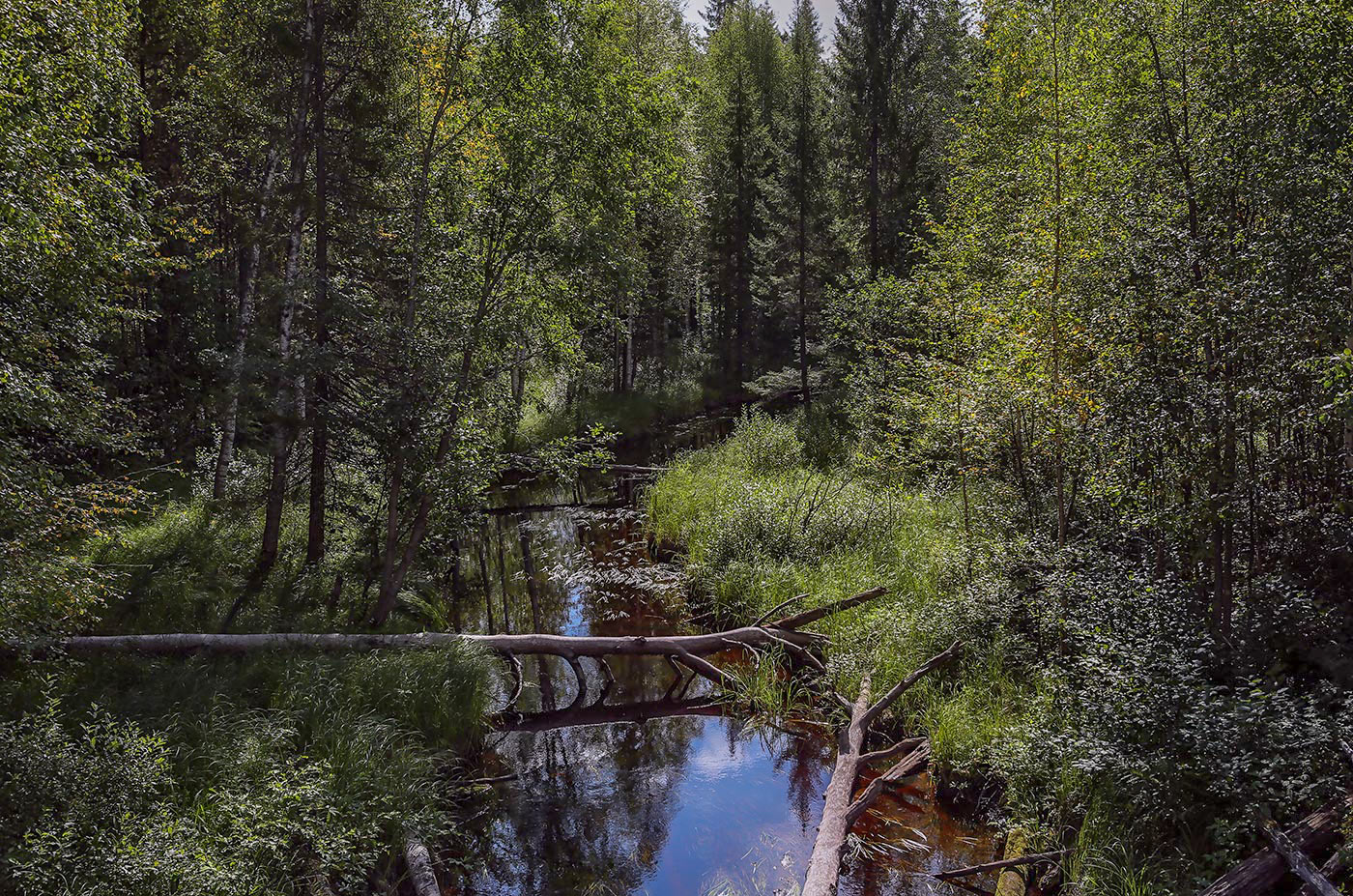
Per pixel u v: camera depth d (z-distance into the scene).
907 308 15.17
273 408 11.30
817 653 10.56
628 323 29.89
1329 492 7.18
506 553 17.08
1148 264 7.32
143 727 6.89
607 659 11.77
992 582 9.11
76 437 7.74
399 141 11.75
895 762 8.13
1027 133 13.49
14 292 7.22
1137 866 5.56
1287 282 6.39
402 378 10.66
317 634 9.39
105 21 9.11
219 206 16.17
